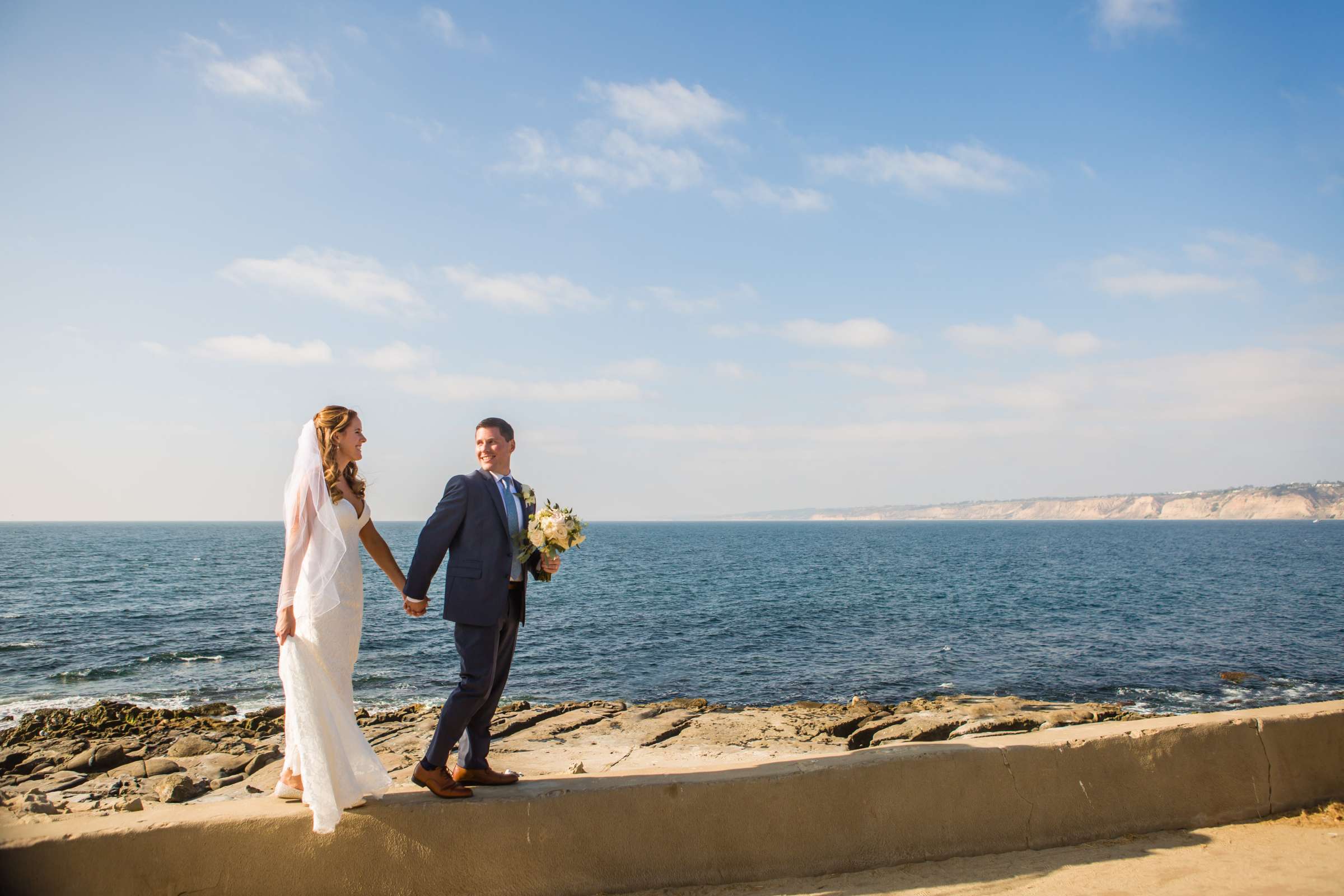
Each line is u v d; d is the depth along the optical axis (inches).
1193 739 181.3
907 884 149.9
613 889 146.6
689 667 740.7
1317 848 162.4
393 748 322.7
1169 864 156.1
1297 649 845.2
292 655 142.8
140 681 673.6
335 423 156.1
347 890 136.6
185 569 2054.6
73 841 126.6
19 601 1258.6
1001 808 166.9
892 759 164.4
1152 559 2568.9
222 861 132.9
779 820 155.8
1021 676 705.6
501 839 143.4
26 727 419.2
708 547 3725.4
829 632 947.3
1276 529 7190.0
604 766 295.0
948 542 4256.9
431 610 1135.0
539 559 165.2
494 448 169.0
